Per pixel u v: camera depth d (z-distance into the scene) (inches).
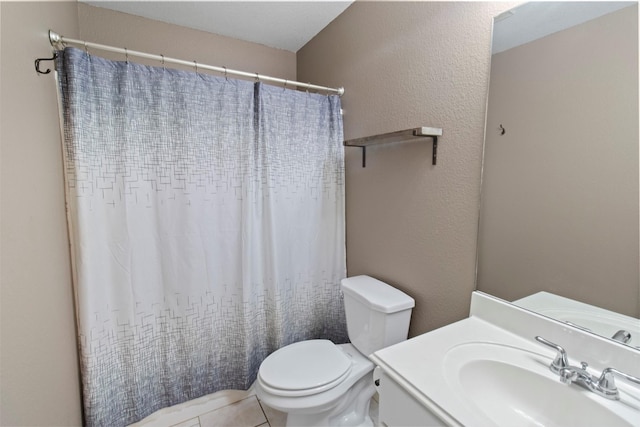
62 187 48.9
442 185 51.5
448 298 51.7
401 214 60.4
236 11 73.5
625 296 31.7
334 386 52.5
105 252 54.3
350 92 72.7
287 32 83.6
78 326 52.2
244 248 65.7
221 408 66.9
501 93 41.9
